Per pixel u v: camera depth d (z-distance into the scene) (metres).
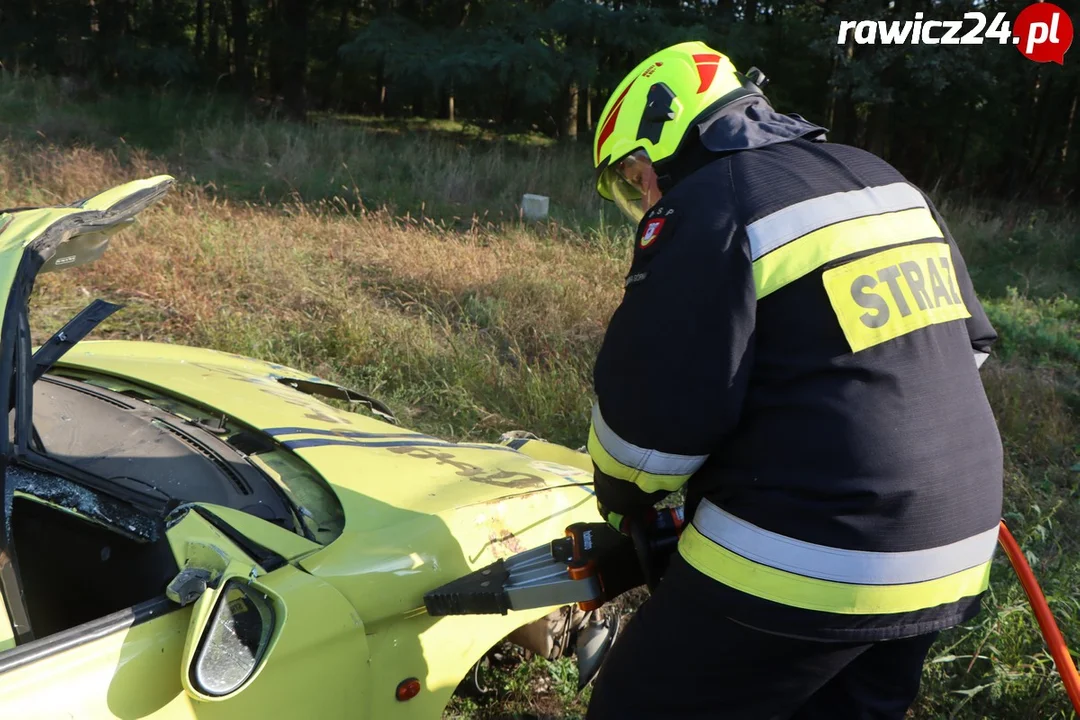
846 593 1.44
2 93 12.77
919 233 1.55
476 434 4.35
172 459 2.17
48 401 2.37
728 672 1.56
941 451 1.46
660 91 1.64
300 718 1.68
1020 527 3.56
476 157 12.30
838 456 1.42
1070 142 22.81
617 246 7.62
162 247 6.36
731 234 1.42
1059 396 5.63
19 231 1.85
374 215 8.66
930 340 1.49
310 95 22.81
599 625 2.31
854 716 1.71
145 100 14.36
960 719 2.63
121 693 1.52
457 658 1.99
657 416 1.43
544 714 2.62
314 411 2.71
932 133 21.05
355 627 1.78
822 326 1.43
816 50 15.24
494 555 2.09
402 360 4.92
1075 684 1.78
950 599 1.52
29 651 1.47
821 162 1.55
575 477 2.50
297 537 1.93
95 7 17.81
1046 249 10.93
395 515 2.05
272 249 6.61
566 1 15.35
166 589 1.70
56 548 2.07
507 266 6.59
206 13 25.11
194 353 3.26
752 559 1.48
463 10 17.39
